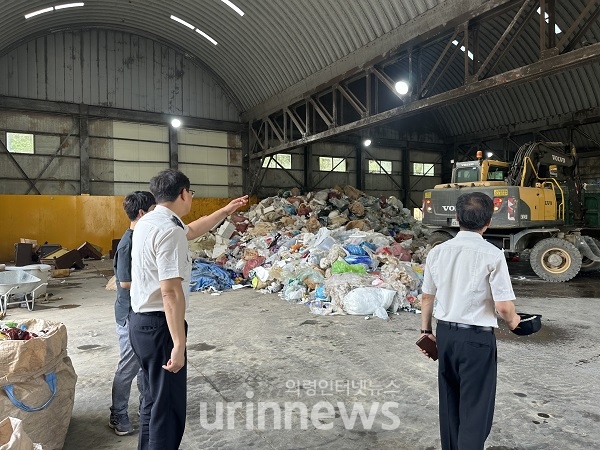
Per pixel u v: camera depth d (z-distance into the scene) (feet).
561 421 9.29
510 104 55.67
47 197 44.21
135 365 8.95
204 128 54.80
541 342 15.02
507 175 31.17
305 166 60.54
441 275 6.99
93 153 48.34
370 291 19.61
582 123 48.26
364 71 35.96
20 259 33.76
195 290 25.72
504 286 6.36
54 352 8.16
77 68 46.96
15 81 43.68
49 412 7.86
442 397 7.00
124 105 49.73
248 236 37.50
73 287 27.55
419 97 30.53
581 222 33.17
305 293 22.70
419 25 29.71
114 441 8.76
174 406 6.88
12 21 38.99
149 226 6.81
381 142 65.57
